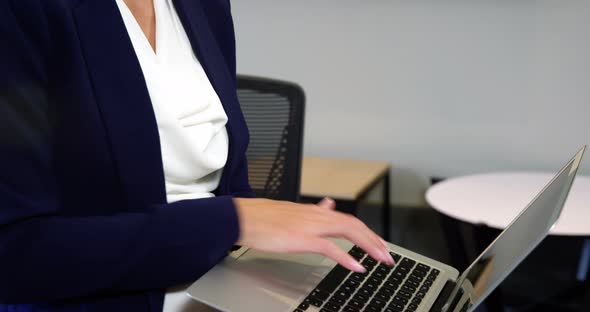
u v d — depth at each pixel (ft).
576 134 6.77
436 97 7.04
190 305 2.22
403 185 7.41
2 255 1.99
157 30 2.63
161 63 2.56
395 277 2.43
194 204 2.25
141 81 2.32
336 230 2.21
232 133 2.80
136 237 2.11
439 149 7.19
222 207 2.27
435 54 6.92
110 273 2.08
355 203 5.93
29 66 2.08
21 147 2.05
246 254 2.46
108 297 2.26
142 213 2.19
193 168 2.55
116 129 2.25
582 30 6.47
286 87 4.17
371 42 7.06
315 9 7.11
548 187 2.33
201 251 2.19
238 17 7.39
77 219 2.12
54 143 2.18
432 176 7.29
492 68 6.82
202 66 2.83
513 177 6.49
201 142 2.57
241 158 3.04
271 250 2.19
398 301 2.25
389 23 6.95
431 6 6.79
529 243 1.87
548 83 6.71
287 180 4.03
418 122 7.16
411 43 6.95
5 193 2.00
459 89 6.96
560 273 6.79
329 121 7.42
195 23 2.85
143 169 2.31
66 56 2.17
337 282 2.31
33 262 2.01
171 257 2.16
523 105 6.84
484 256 2.29
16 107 2.05
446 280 2.46
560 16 6.50
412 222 7.48
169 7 2.80
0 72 2.02
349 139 7.42
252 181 4.07
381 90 7.17
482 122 6.99
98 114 2.22
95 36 2.24
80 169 2.22
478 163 7.13
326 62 7.25
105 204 2.29
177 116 2.51
